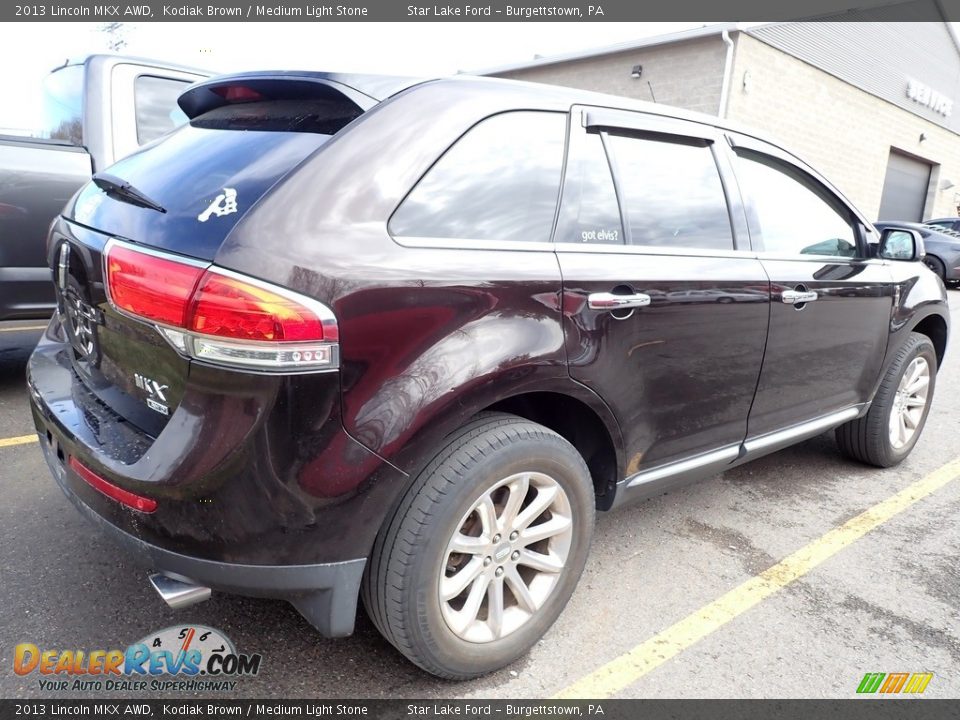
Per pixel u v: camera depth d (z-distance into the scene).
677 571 2.79
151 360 1.80
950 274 13.48
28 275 3.94
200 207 1.81
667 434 2.52
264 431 1.63
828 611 2.57
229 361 1.62
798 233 3.11
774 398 2.95
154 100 4.31
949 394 5.68
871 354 3.48
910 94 19.17
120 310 1.82
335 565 1.76
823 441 4.43
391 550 1.83
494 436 1.94
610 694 2.10
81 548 2.67
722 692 2.13
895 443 3.90
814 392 3.18
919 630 2.48
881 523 3.29
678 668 2.22
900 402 3.86
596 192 2.33
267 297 1.60
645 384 2.36
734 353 2.66
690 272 2.46
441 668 1.99
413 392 1.76
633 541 3.01
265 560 1.71
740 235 2.78
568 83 16.52
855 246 3.49
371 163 1.84
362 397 1.71
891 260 3.58
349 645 2.24
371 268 1.73
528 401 2.28
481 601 2.06
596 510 2.51
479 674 2.09
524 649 2.18
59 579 2.47
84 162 4.00
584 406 2.25
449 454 1.88
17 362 4.89
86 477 1.87
